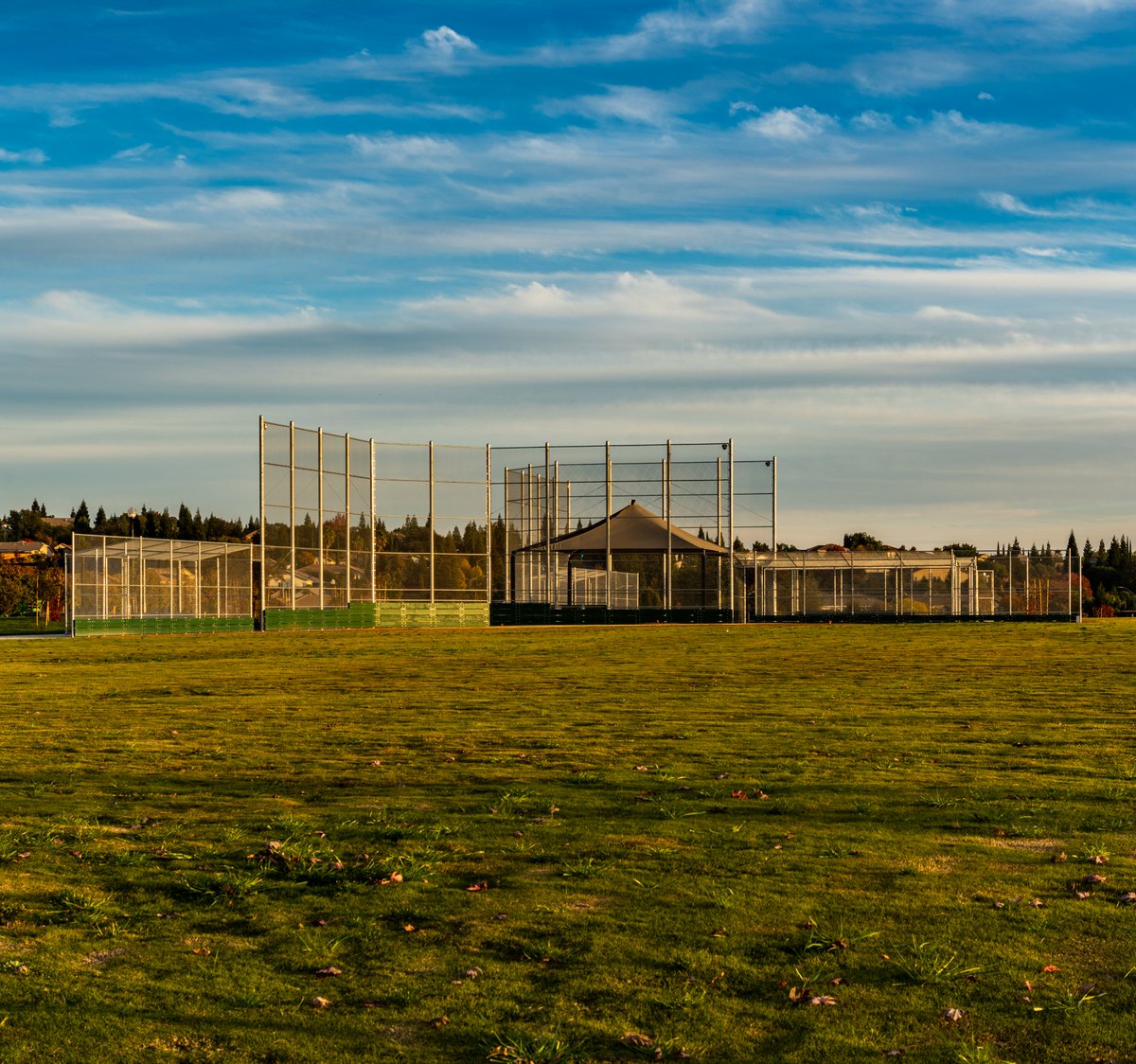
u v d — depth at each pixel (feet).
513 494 251.39
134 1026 24.36
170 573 207.31
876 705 78.33
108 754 59.21
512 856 36.99
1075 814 42.09
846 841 38.42
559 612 245.24
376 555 241.35
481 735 64.95
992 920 29.96
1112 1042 23.06
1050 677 100.22
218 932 30.17
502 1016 24.67
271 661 131.23
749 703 80.28
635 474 247.09
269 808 44.83
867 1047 22.99
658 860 36.14
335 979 26.78
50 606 337.93
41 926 30.68
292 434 223.30
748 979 26.37
